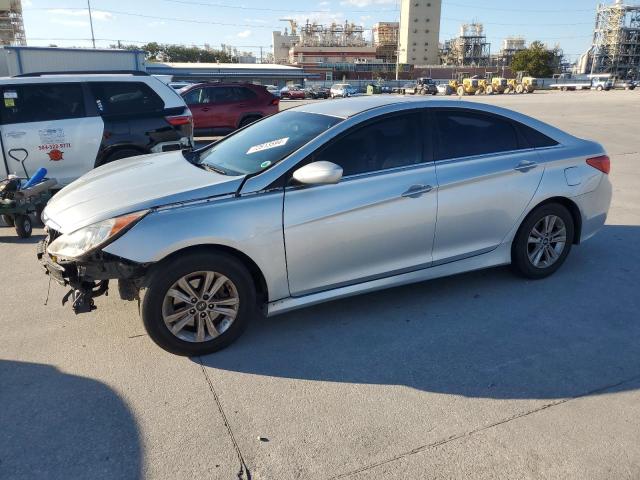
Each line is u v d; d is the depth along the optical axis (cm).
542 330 364
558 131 453
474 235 406
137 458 243
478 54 13900
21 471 235
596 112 2314
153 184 344
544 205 433
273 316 386
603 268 479
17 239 586
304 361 326
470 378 308
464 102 413
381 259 372
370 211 357
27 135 680
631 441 254
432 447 251
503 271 470
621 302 408
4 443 252
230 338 336
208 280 322
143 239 301
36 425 265
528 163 420
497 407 281
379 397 290
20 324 371
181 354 329
